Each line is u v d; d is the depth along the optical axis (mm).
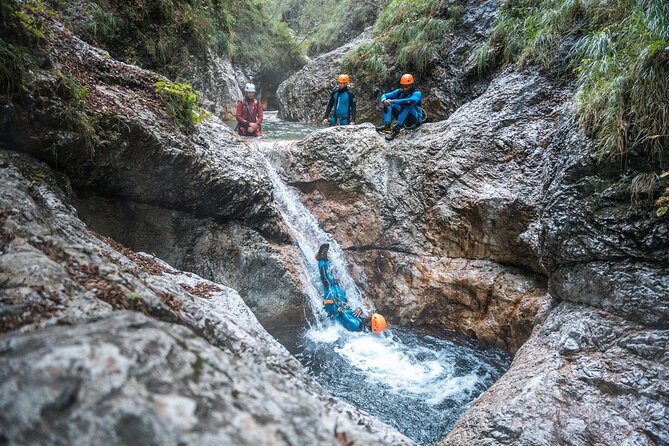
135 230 4309
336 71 10617
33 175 2969
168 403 997
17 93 2896
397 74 9344
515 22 7352
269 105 14016
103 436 887
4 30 2963
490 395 3623
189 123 4648
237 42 12375
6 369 950
